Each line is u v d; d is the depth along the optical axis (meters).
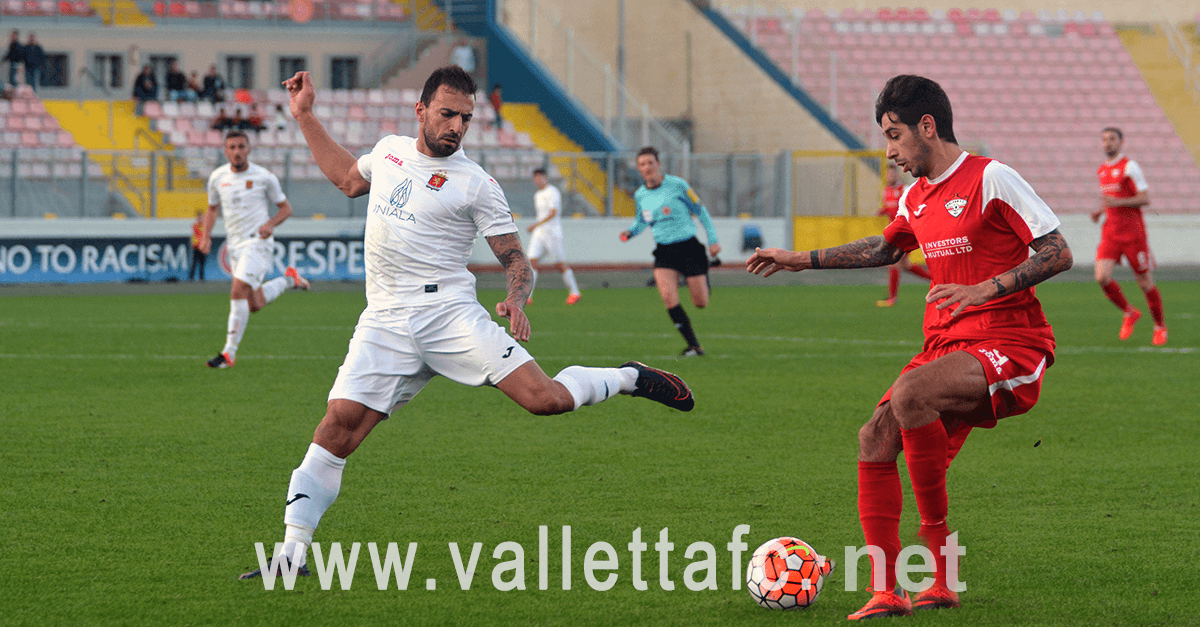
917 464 8.66
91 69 72.12
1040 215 8.70
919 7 82.44
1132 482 13.41
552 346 27.61
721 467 14.14
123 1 74.06
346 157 10.29
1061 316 36.31
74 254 53.25
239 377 22.28
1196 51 82.12
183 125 66.44
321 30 76.88
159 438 15.90
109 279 53.88
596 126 73.62
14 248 52.16
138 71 73.06
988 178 8.87
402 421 17.48
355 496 12.55
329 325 33.81
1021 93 77.88
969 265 9.09
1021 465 14.40
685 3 76.56
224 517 11.59
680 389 10.81
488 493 12.68
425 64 77.88
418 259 9.54
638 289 50.62
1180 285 52.03
